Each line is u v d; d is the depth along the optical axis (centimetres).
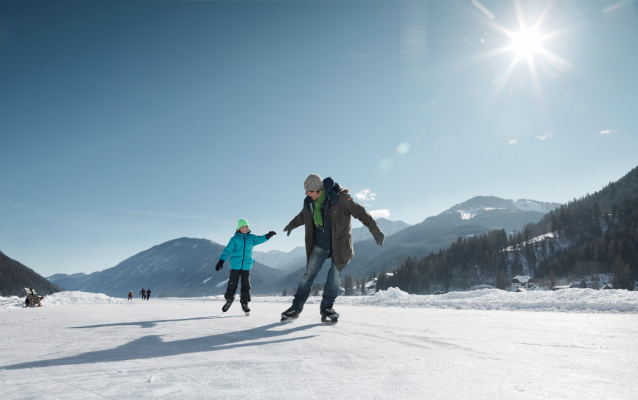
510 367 128
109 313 479
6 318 400
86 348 173
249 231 469
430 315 436
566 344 186
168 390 98
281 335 222
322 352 160
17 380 108
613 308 566
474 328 267
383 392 96
